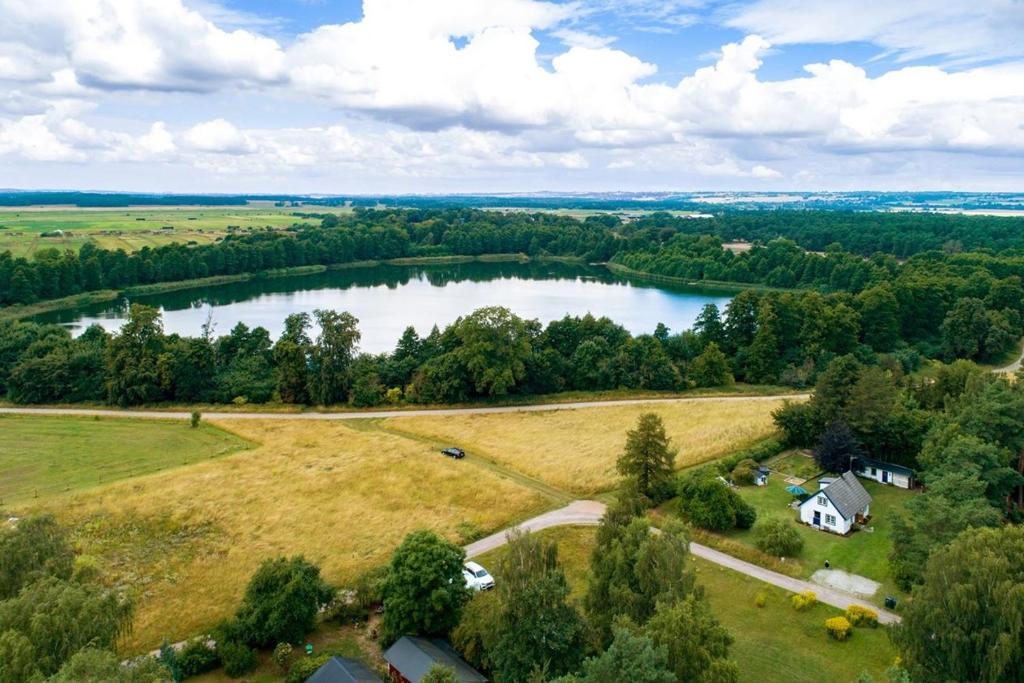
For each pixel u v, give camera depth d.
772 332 128.50
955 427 70.50
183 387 105.62
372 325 167.25
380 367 112.50
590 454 85.88
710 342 126.81
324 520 68.12
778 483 77.12
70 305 187.00
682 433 93.50
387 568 54.28
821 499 66.31
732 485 76.31
